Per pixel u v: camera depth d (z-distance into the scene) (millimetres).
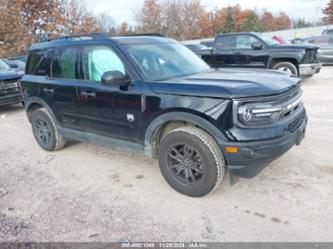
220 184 3121
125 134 3525
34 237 2650
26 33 20422
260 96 2709
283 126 2818
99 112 3697
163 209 2984
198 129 2996
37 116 4707
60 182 3682
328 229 2543
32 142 5312
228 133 2715
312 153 4020
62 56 4172
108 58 3582
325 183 3254
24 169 4129
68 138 4559
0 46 19859
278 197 3055
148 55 3592
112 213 2959
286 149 2873
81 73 3900
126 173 3828
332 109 6207
